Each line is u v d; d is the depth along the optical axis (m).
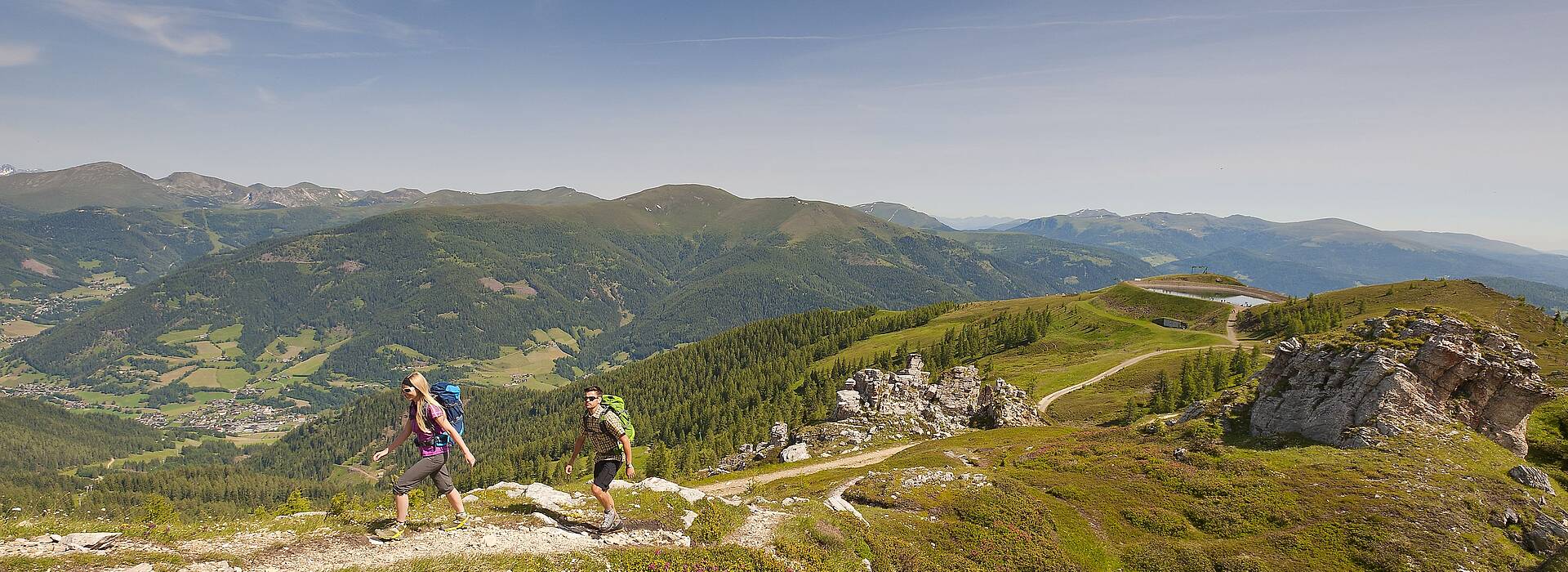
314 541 15.48
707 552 18.55
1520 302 150.00
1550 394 50.06
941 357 199.50
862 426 93.25
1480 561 33.84
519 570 15.24
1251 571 33.91
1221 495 43.50
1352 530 36.97
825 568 21.48
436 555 15.65
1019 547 33.47
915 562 26.58
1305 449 51.41
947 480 43.31
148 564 13.20
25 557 12.44
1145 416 107.12
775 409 169.00
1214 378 122.56
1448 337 53.81
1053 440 72.12
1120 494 45.16
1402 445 47.78
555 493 23.75
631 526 20.42
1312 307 175.75
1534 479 41.97
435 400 16.97
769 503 29.56
